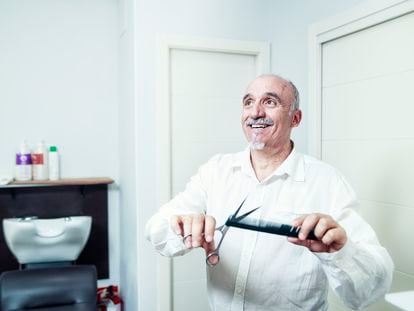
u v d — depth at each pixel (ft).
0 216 7.04
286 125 3.68
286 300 3.56
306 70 5.88
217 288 3.75
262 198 3.73
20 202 7.14
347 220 3.17
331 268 2.64
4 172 7.20
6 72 7.14
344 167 5.24
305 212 3.58
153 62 6.01
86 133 7.68
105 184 7.68
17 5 7.14
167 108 6.08
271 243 3.54
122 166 7.42
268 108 3.59
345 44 5.17
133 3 5.91
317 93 5.65
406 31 4.25
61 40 7.43
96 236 7.68
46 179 7.25
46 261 6.64
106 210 7.72
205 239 2.86
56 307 5.68
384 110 4.57
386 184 4.56
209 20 6.31
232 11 6.47
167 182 6.11
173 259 6.22
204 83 6.44
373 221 4.77
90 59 7.63
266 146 3.65
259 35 6.70
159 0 5.99
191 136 6.39
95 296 5.87
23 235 6.31
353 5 4.90
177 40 6.07
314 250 2.55
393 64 4.43
